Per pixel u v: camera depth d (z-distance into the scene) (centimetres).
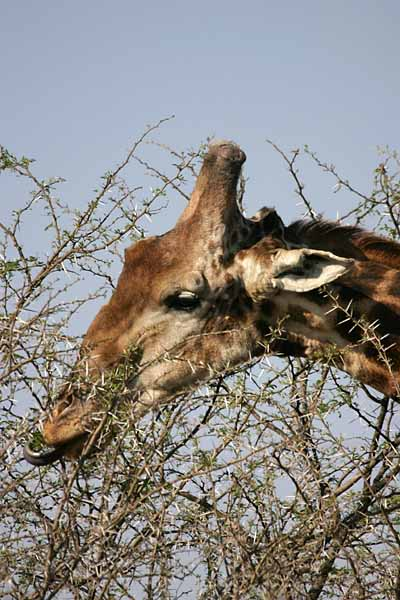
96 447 1227
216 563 1088
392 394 1316
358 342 1293
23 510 1082
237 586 1040
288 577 1045
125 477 1184
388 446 1316
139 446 1177
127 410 1216
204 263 1308
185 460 1166
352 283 1316
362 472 1191
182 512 1155
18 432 1103
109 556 1075
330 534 1155
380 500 1240
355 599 1130
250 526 1141
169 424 1161
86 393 1245
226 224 1309
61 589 1052
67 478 1150
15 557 1088
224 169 1295
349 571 1203
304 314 1316
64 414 1249
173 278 1311
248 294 1306
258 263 1283
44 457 1230
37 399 1206
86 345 1282
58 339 1128
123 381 1230
